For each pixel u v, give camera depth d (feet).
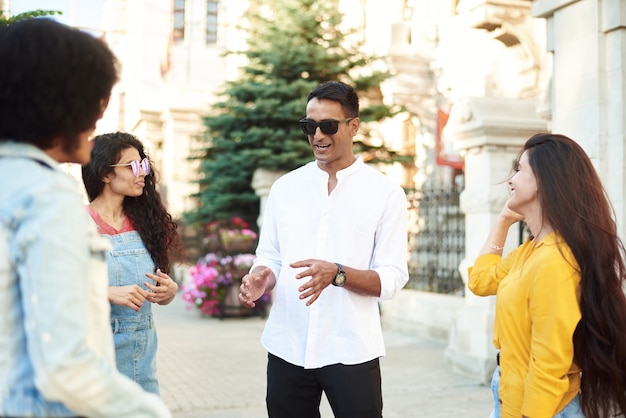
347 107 8.83
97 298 4.75
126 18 81.92
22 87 4.53
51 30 4.63
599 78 15.46
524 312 7.00
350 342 8.63
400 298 30.99
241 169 39.70
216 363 23.61
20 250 4.20
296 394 9.04
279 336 9.02
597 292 6.72
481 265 8.54
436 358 23.95
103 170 9.15
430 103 42.24
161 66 72.54
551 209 6.98
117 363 8.95
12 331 4.28
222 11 71.51
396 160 38.58
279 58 36.63
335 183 9.10
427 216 29.63
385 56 40.93
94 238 4.73
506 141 19.95
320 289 7.96
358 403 8.57
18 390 4.27
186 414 16.88
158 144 71.10
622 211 14.98
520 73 32.60
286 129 37.96
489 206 20.06
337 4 38.99
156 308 43.09
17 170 4.50
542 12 17.17
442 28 41.65
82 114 4.78
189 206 64.18
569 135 16.33
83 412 4.32
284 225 9.18
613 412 7.17
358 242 8.90
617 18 15.03
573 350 6.77
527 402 6.68
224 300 36.88
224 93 39.09
